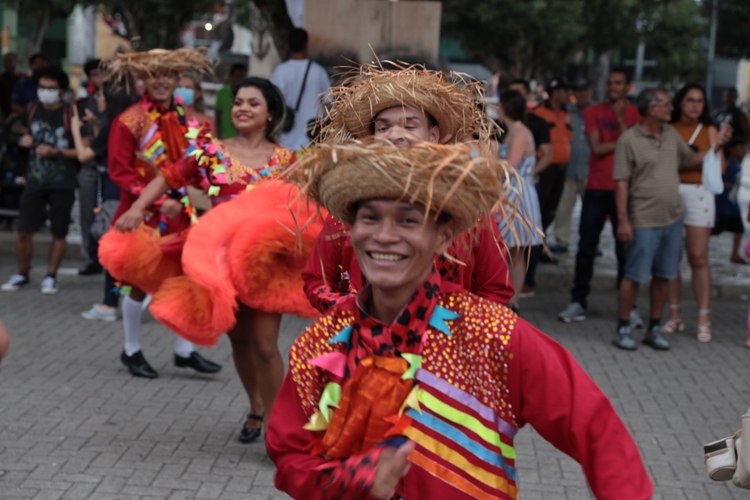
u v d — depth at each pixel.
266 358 4.86
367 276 2.32
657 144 7.55
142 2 31.48
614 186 8.68
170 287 4.94
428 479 2.35
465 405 2.38
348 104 3.16
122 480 4.68
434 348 2.37
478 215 2.34
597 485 2.31
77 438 5.25
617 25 29.02
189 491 4.59
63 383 6.29
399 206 2.23
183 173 5.16
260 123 5.10
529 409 2.38
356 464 2.28
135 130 6.17
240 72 10.23
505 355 2.36
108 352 7.14
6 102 15.02
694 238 8.09
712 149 7.76
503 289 3.15
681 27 33.12
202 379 6.52
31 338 7.48
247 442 5.27
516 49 28.67
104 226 8.53
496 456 2.39
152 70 6.12
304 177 2.41
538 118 9.76
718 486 4.86
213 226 4.71
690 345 8.04
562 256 11.77
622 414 6.02
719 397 6.47
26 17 37.28
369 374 2.39
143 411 5.77
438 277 2.38
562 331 8.45
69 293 9.29
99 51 48.94
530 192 7.61
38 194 9.23
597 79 31.94
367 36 10.21
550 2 26.38
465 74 3.33
